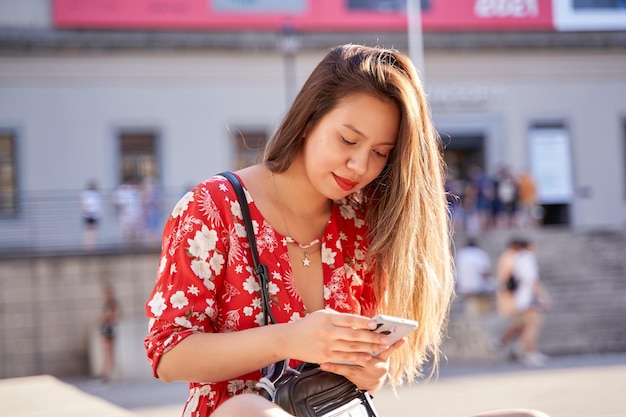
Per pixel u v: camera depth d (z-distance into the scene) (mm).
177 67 26141
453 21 27812
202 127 26266
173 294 2619
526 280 15828
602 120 28594
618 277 21812
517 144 28234
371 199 2949
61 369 19156
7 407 6270
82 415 5785
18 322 19062
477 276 18125
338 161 2668
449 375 13680
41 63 25172
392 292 2865
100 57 25578
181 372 2510
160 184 25969
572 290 21250
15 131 25000
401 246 2816
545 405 9203
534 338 15805
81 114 25453
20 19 25141
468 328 16688
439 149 2920
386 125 2672
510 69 28219
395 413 9078
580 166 28453
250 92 26625
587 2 28359
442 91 27953
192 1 26203
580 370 13758
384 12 27422
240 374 2500
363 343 2342
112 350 16906
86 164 25406
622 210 28531
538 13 28141
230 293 2703
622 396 9664
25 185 25000
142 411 10914
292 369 2549
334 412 2447
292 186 2818
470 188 25047
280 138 2797
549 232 23188
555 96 28406
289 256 2791
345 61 2709
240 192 2758
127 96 25828
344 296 2830
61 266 19344
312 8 27016
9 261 19125
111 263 19609
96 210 21750
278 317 2695
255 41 26484
